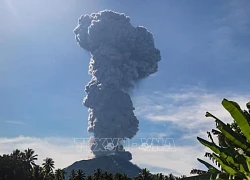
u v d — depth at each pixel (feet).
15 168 288.92
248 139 13.84
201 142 15.97
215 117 15.08
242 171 14.53
